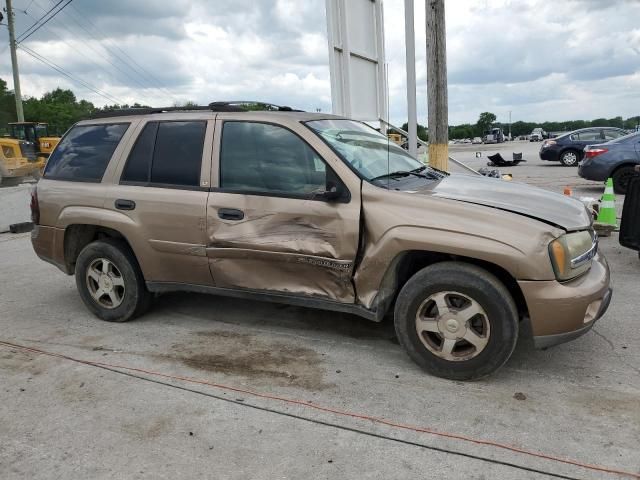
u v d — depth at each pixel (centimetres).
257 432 324
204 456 302
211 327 489
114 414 348
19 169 2030
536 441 305
